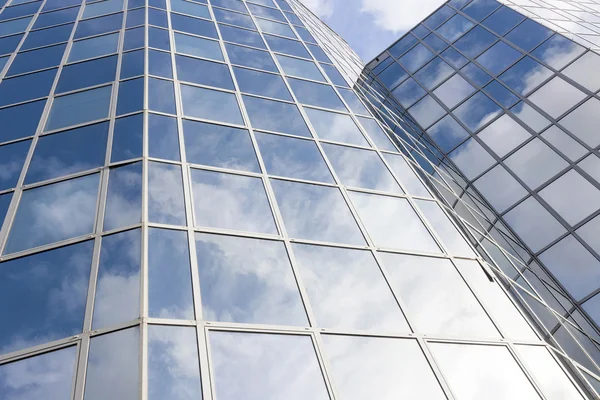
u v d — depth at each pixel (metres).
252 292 8.52
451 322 9.61
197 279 8.33
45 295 8.05
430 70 25.94
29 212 9.74
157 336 7.25
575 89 19.78
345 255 10.17
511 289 14.86
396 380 8.05
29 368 7.05
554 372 9.52
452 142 22.08
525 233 17.64
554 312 14.93
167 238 8.87
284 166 12.24
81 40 17.16
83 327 7.46
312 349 7.98
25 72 15.60
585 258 15.85
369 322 8.88
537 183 18.44
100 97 13.30
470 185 20.23
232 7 22.41
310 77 18.11
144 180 9.99
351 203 11.84
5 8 21.91
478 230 17.62
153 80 13.80
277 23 22.81
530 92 21.16
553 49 21.95
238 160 11.75
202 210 9.79
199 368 7.07
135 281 7.99
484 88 22.91
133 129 11.66
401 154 15.14
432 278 10.51
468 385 8.47
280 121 14.25
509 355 9.40
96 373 6.85
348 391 7.62
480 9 26.55
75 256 8.61
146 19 17.81
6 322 7.72
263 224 10.10
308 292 8.97
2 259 8.76
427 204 13.13
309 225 10.60
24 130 12.49
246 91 15.19
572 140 18.48
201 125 12.51
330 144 14.01
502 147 20.34
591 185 17.00
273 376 7.38
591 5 32.25
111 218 9.27
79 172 10.59
